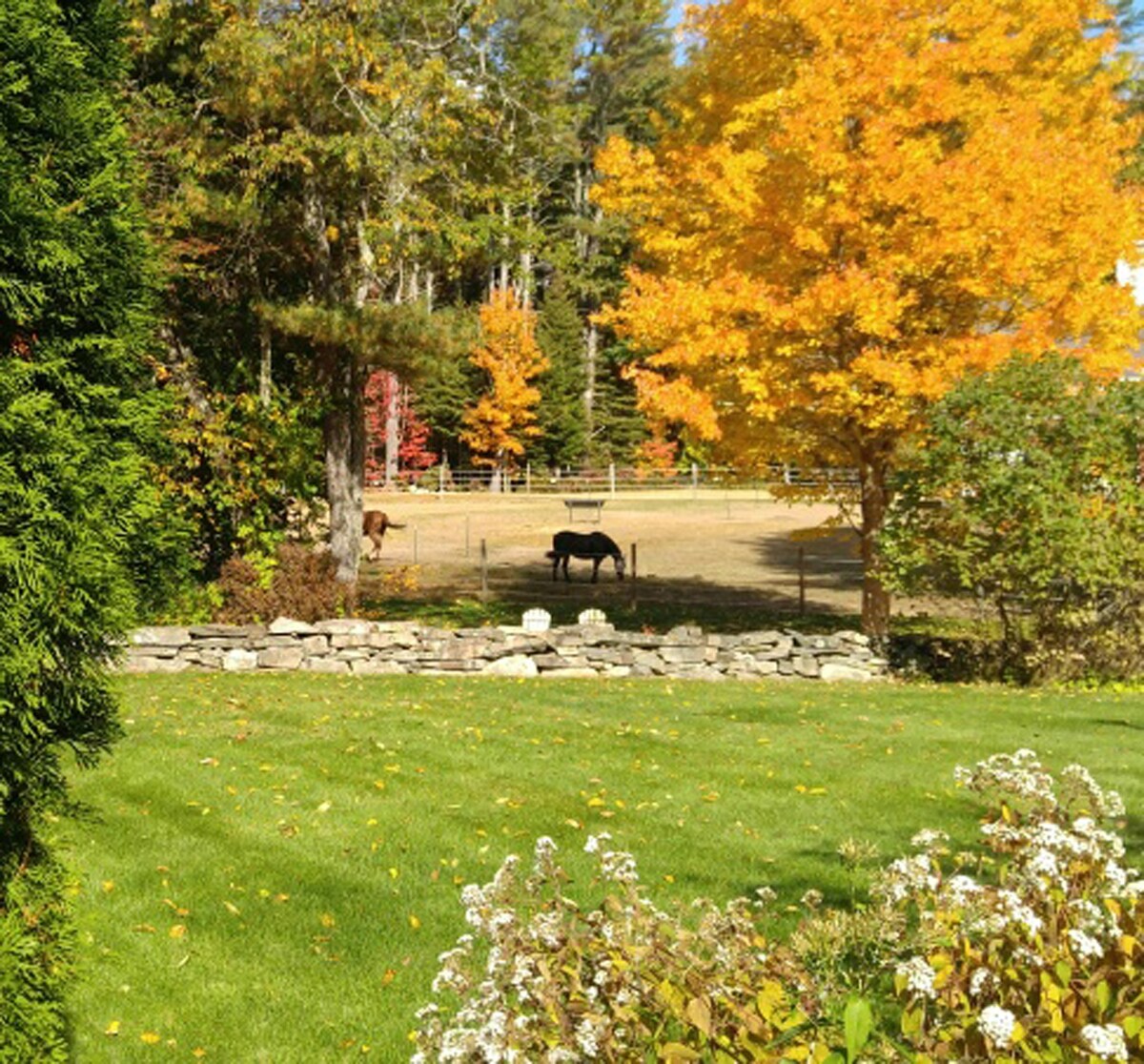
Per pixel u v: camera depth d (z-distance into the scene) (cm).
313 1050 441
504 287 4688
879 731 978
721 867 630
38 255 347
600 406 5381
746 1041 238
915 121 1207
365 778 787
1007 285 1275
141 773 772
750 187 1248
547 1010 266
